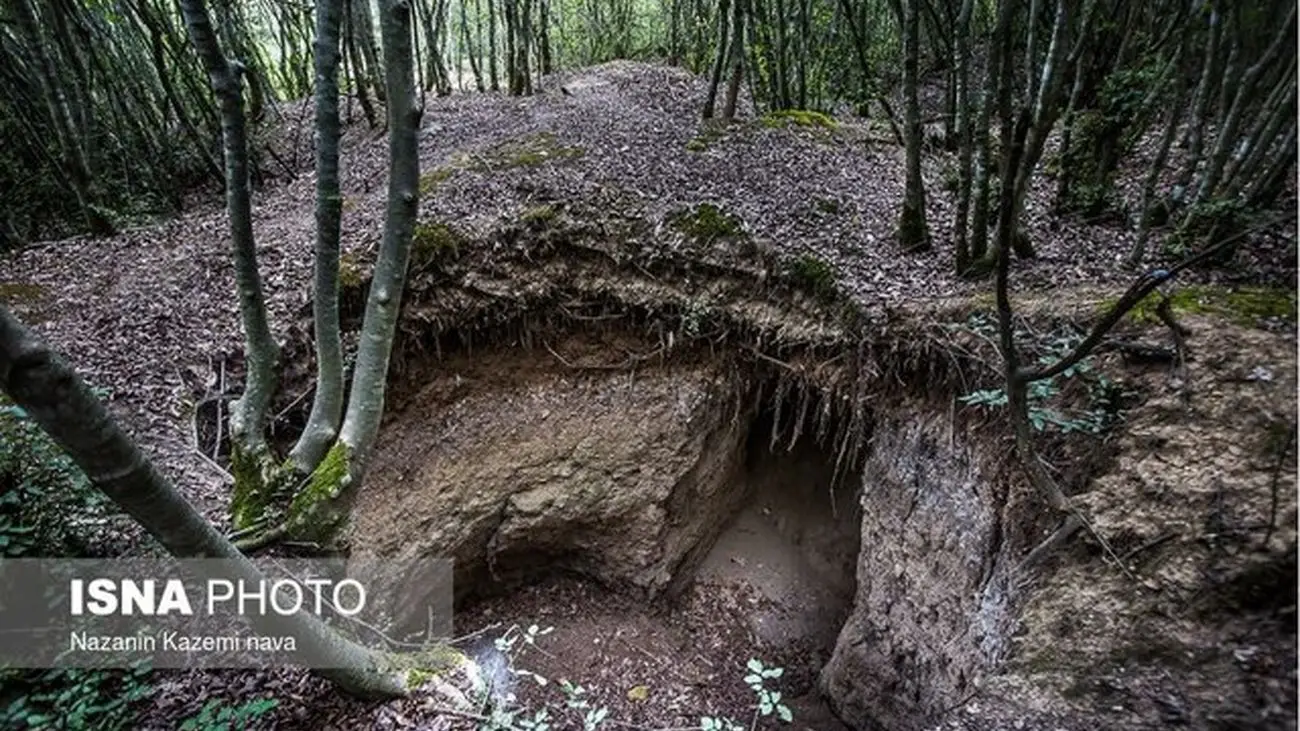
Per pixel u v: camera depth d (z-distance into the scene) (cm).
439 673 432
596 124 1009
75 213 939
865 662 613
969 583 496
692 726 642
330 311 456
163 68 911
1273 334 411
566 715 625
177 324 653
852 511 762
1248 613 334
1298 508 338
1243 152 472
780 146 901
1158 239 556
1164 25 579
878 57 1184
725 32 969
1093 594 380
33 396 193
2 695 366
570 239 714
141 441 535
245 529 468
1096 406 434
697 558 811
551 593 786
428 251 678
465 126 1091
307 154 1165
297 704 393
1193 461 380
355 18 1225
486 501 706
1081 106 712
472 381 722
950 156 893
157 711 378
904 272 621
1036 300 516
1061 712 352
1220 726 314
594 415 733
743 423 753
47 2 807
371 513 644
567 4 1930
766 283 661
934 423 545
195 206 1032
